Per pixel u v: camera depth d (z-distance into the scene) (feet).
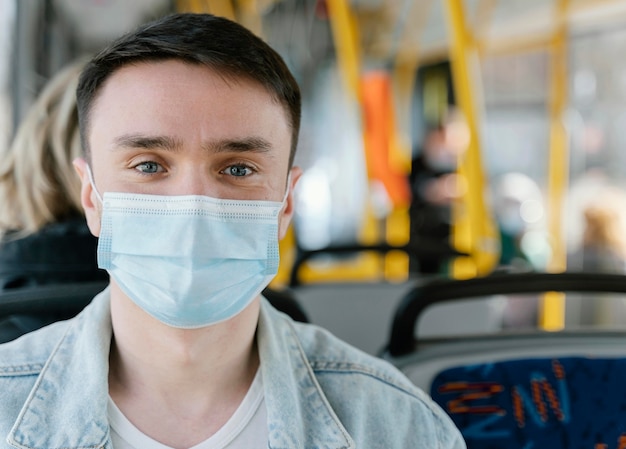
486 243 11.82
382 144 17.47
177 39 2.75
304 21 21.57
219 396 3.09
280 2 21.07
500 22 14.89
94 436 2.93
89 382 3.01
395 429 3.34
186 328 2.93
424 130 19.70
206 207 2.87
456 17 11.55
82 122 3.07
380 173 17.56
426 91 19.63
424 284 5.04
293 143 3.26
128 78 2.81
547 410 4.53
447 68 19.04
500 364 4.65
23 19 12.50
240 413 3.08
